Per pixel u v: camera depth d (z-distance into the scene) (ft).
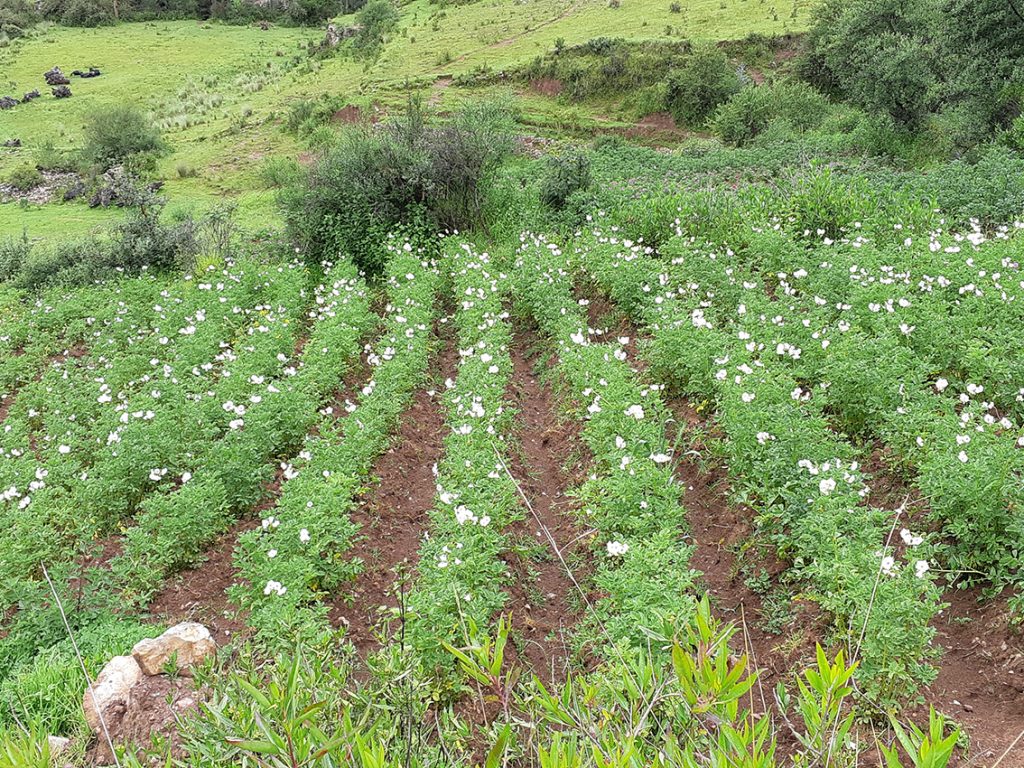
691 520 23.65
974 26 71.31
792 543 19.01
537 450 30.96
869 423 24.50
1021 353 24.95
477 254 56.95
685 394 30.60
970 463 17.95
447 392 33.68
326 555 22.40
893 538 20.01
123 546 25.45
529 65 136.87
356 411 29.99
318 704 7.31
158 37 239.30
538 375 39.24
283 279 55.62
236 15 262.88
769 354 28.50
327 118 133.39
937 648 15.15
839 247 40.04
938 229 40.57
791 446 21.43
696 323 29.63
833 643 16.28
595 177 68.85
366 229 63.21
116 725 15.78
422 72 149.48
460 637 16.39
